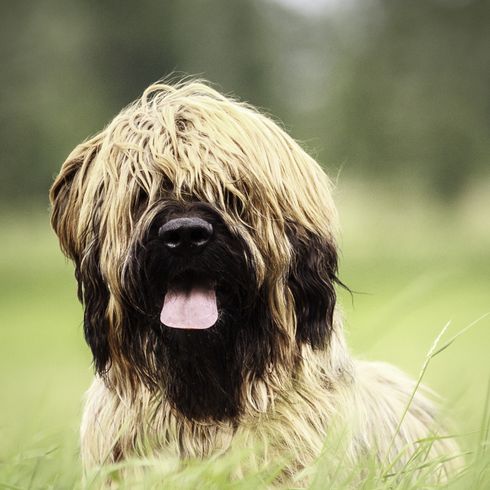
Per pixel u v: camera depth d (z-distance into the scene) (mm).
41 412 7980
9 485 6273
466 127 46969
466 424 8281
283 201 7102
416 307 7410
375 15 49875
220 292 7000
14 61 45594
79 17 47188
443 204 46250
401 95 47625
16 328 27578
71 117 45281
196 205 6840
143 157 7059
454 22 48469
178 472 6785
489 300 26453
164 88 7855
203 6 49000
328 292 7207
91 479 6457
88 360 9953
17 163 43625
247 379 6992
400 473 6500
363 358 8625
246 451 6375
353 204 44875
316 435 6855
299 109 48000
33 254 42500
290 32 50156
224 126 7117
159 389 7035
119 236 6980
